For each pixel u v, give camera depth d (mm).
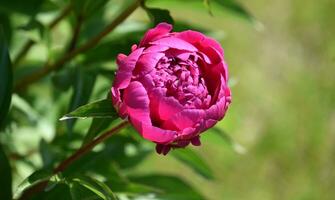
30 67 1149
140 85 736
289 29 2479
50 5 1012
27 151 1159
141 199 966
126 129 967
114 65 1038
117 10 1156
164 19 891
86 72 954
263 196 2240
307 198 2291
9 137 1137
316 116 2385
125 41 971
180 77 753
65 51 1043
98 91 1102
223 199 2178
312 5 2514
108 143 1002
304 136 2350
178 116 735
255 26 1043
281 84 2398
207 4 925
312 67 2451
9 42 1089
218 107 746
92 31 1093
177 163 2090
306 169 2318
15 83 1058
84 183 792
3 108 873
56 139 1063
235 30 2387
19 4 999
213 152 2188
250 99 2336
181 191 1017
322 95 2412
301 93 2402
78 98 929
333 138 2387
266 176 2262
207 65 771
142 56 750
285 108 2357
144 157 1116
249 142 2264
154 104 741
